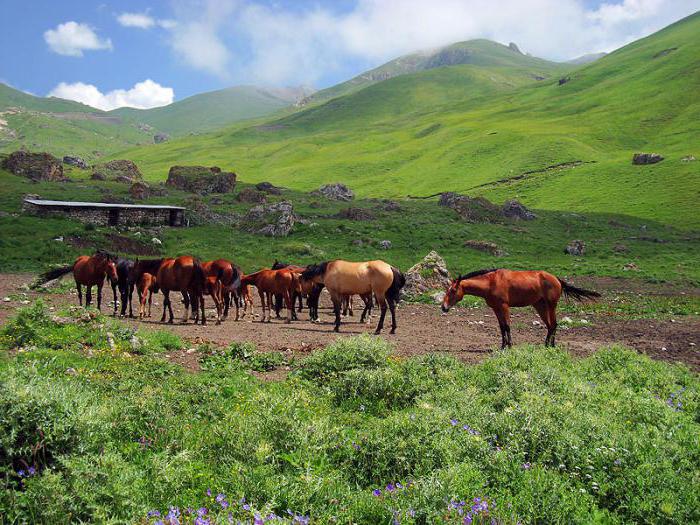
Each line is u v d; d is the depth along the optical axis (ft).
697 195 248.11
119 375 30.99
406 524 14.78
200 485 16.85
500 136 423.64
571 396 28.43
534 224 205.77
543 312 48.96
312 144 584.81
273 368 37.42
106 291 82.79
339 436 21.34
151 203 183.83
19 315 39.45
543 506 16.21
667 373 36.47
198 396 27.20
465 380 32.17
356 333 55.98
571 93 608.19
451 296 48.11
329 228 167.22
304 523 14.28
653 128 410.11
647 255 161.79
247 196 205.67
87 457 15.67
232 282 61.62
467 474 17.65
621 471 19.06
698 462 20.40
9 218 136.05
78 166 304.50
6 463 15.53
